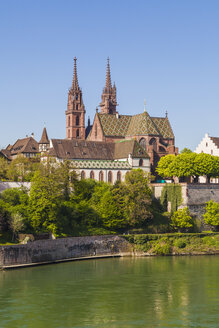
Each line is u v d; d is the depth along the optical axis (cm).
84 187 14850
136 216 14262
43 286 9319
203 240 14275
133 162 17762
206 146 19688
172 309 7931
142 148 18212
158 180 18700
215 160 16338
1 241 11475
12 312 7675
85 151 18125
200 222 15638
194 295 8794
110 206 13962
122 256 13150
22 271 10725
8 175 15638
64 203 13725
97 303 8206
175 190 15888
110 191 14588
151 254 13375
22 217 12169
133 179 14662
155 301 8394
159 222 14988
